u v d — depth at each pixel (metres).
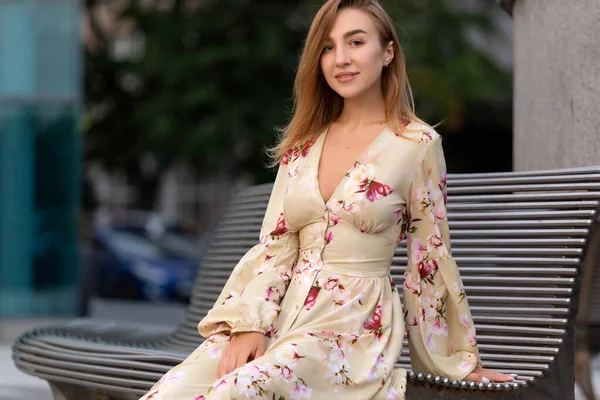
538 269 4.16
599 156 4.92
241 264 3.62
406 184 3.61
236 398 3.15
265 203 5.07
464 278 4.28
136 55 18.38
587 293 5.50
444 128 17.55
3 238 10.77
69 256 10.80
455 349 3.71
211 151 17.00
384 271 3.61
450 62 17.31
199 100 17.02
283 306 3.56
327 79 3.68
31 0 10.73
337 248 3.55
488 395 3.62
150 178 22.70
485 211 4.34
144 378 4.10
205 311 5.20
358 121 3.70
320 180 3.63
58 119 10.81
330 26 3.66
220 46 17.42
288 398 3.27
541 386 3.99
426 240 3.66
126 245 17.83
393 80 3.68
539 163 5.43
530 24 5.55
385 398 3.46
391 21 3.68
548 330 4.05
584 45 5.01
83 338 5.03
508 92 17.94
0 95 10.74
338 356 3.40
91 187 21.64
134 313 15.56
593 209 4.13
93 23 19.12
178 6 18.33
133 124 18.72
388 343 3.53
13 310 10.73
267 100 17.25
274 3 17.73
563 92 5.18
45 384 7.57
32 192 10.77
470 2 18.39
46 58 10.77
